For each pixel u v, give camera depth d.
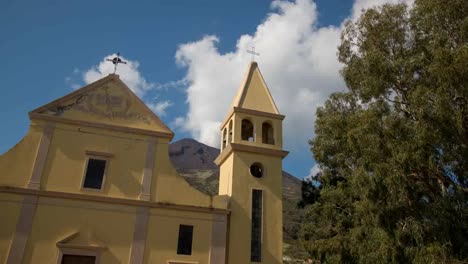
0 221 15.38
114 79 19.39
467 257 13.33
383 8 17.61
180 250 17.05
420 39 16.27
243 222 18.50
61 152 17.20
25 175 16.38
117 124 18.47
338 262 21.09
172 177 18.31
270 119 21.28
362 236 18.61
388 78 15.90
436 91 13.58
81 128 17.88
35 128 17.30
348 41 18.67
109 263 15.98
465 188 14.65
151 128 18.97
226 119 22.20
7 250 15.04
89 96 18.62
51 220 15.96
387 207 14.96
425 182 15.18
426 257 13.16
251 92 22.06
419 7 15.46
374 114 15.47
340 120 21.36
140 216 17.09
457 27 14.16
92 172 17.34
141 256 16.42
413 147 13.95
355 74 18.12
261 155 20.28
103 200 16.81
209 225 17.86
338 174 25.30
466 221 13.75
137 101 19.28
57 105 18.00
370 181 15.11
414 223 14.02
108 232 16.45
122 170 17.70
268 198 19.41
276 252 18.38
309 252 23.64
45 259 15.31
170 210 17.64
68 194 16.41
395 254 14.43
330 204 24.44
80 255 15.80
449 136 13.57
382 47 17.17
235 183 19.20
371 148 15.02
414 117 14.90
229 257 17.64
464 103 13.59
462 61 12.52
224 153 20.86
